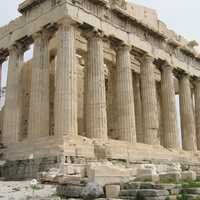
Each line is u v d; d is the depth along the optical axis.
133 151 34.19
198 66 52.34
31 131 33.78
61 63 32.59
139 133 47.22
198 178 20.11
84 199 16.53
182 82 49.12
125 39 39.69
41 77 35.25
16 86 38.84
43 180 23.22
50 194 18.52
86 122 34.94
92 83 35.00
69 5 34.25
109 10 38.84
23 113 44.72
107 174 19.75
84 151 29.38
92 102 34.47
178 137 43.62
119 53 39.53
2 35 42.06
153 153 36.56
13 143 34.78
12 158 31.86
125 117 37.34
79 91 48.00
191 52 49.97
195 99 51.78
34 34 36.78
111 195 16.41
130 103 37.84
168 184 16.42
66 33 33.44
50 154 28.19
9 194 18.86
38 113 34.09
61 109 31.33
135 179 19.34
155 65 45.91
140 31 42.50
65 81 31.98
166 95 44.62
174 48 47.81
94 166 20.45
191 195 15.47
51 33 36.91
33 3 37.47
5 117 38.12
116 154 32.09
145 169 20.56
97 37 36.31
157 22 46.56
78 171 25.78
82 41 43.66
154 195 15.18
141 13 44.16
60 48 33.19
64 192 18.09
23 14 39.41
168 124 43.56
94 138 33.31
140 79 46.75
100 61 35.81
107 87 50.00
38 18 37.00
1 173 31.94
